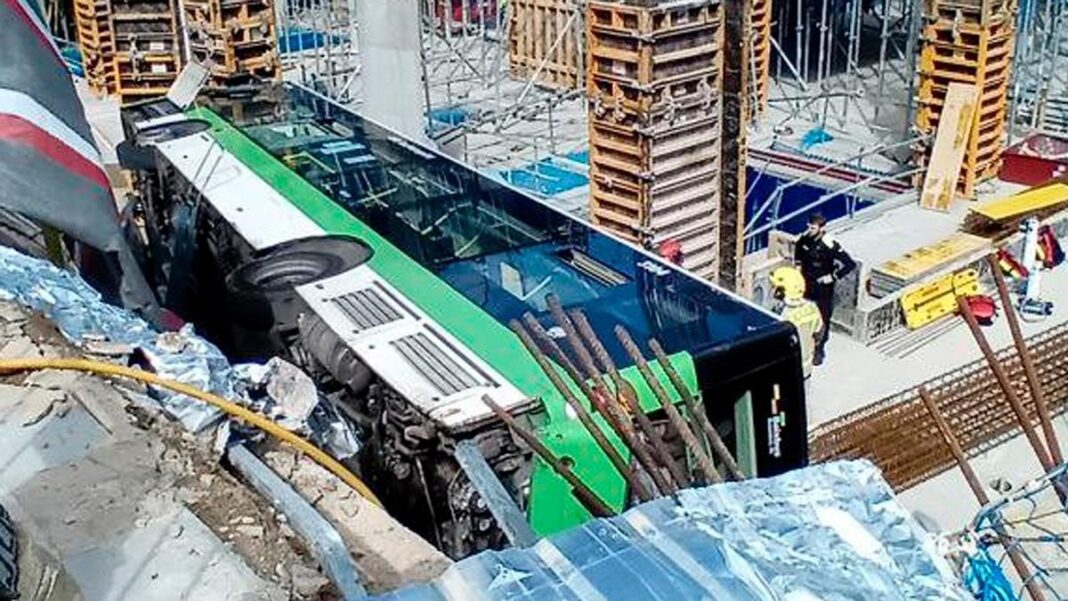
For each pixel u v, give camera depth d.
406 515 6.55
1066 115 18.88
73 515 4.56
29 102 6.88
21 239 8.12
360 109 15.20
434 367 6.55
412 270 7.89
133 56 17.27
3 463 4.88
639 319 7.08
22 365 5.33
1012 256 13.47
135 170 11.70
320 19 23.05
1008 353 11.57
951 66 15.52
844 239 14.57
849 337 12.23
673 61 11.71
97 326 6.04
